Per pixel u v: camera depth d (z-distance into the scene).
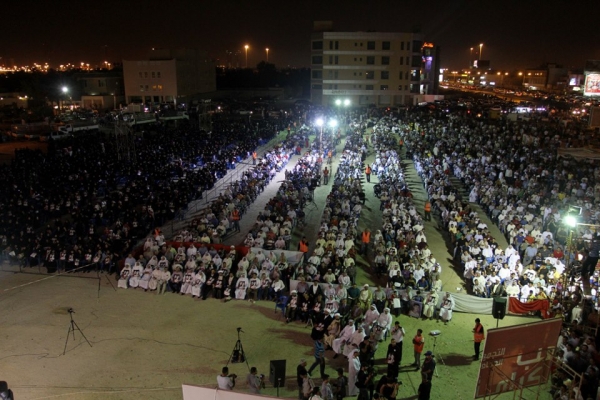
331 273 21.05
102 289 22.34
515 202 31.22
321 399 12.62
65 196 32.78
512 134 52.28
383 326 17.67
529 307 19.58
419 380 15.73
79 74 106.69
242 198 33.78
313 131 66.38
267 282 21.39
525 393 14.88
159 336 18.22
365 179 43.06
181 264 23.11
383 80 104.06
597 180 34.22
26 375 15.62
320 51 104.69
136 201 32.59
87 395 14.72
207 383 15.35
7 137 63.50
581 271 18.81
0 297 21.36
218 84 141.75
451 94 141.38
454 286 22.88
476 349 16.80
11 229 26.80
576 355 14.28
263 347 17.59
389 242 24.64
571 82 156.62
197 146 50.66
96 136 56.84
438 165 41.88
